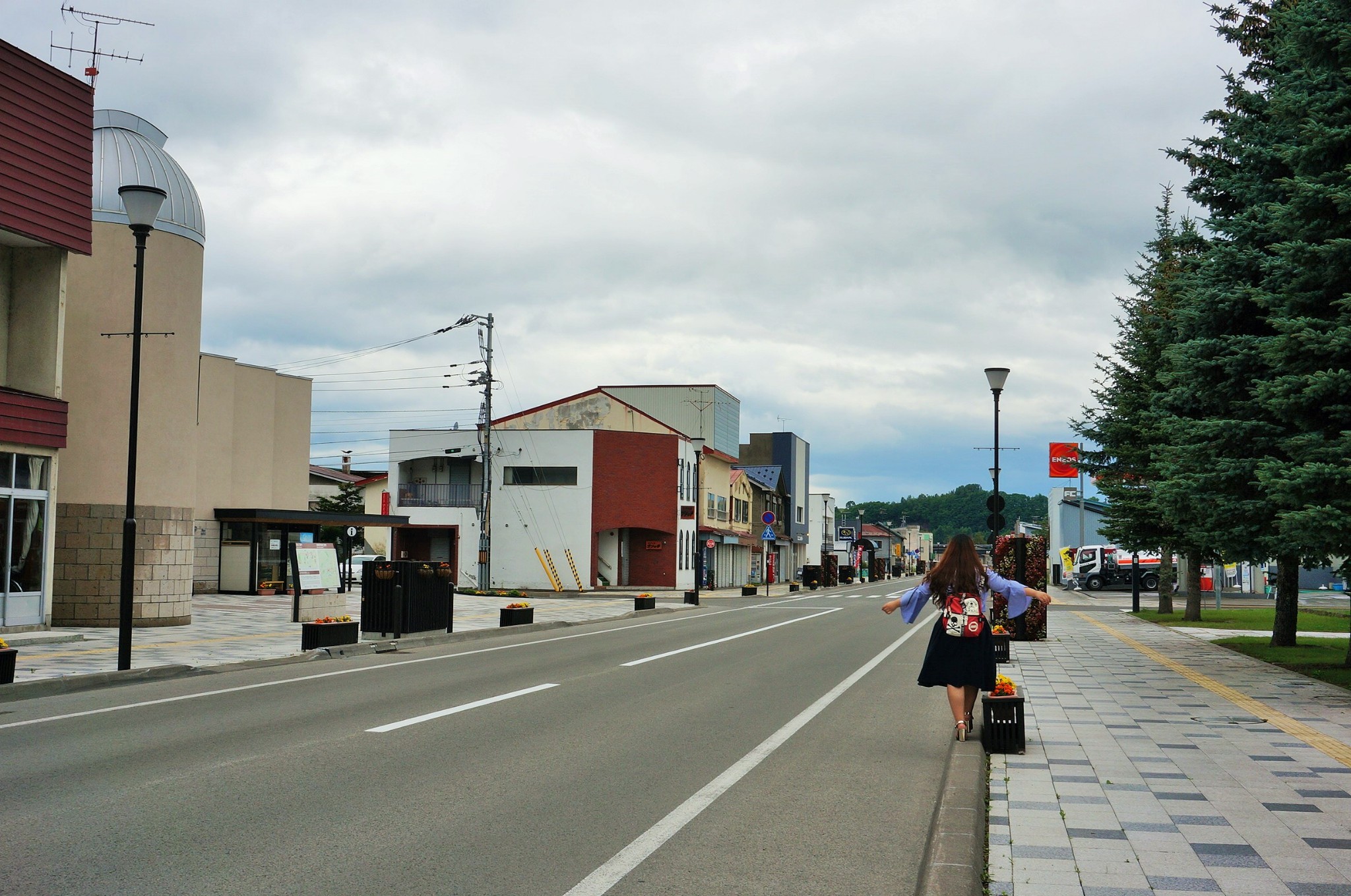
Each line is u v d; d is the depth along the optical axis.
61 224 20.52
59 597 22.48
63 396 22.64
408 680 13.84
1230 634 24.42
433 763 8.06
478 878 5.17
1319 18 12.99
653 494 57.59
